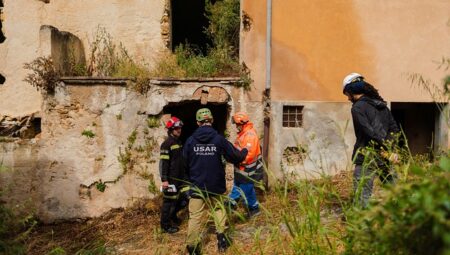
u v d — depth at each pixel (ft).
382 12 25.26
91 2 28.09
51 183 24.07
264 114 24.80
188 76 25.07
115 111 24.23
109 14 28.09
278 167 24.68
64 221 24.07
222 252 16.94
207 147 17.72
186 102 24.76
